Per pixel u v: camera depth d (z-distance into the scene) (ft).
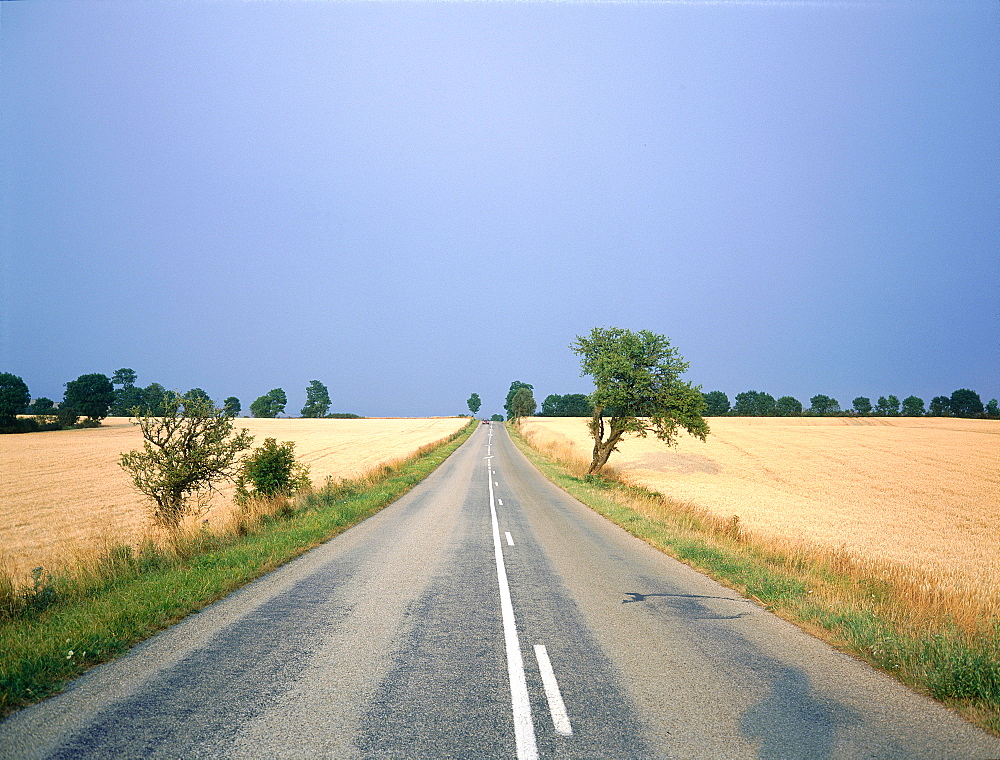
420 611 22.79
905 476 130.21
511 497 71.97
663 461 156.25
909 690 15.79
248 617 21.59
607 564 33.37
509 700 14.56
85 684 15.15
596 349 107.76
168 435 44.39
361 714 13.62
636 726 13.29
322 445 214.28
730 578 29.50
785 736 12.97
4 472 122.52
